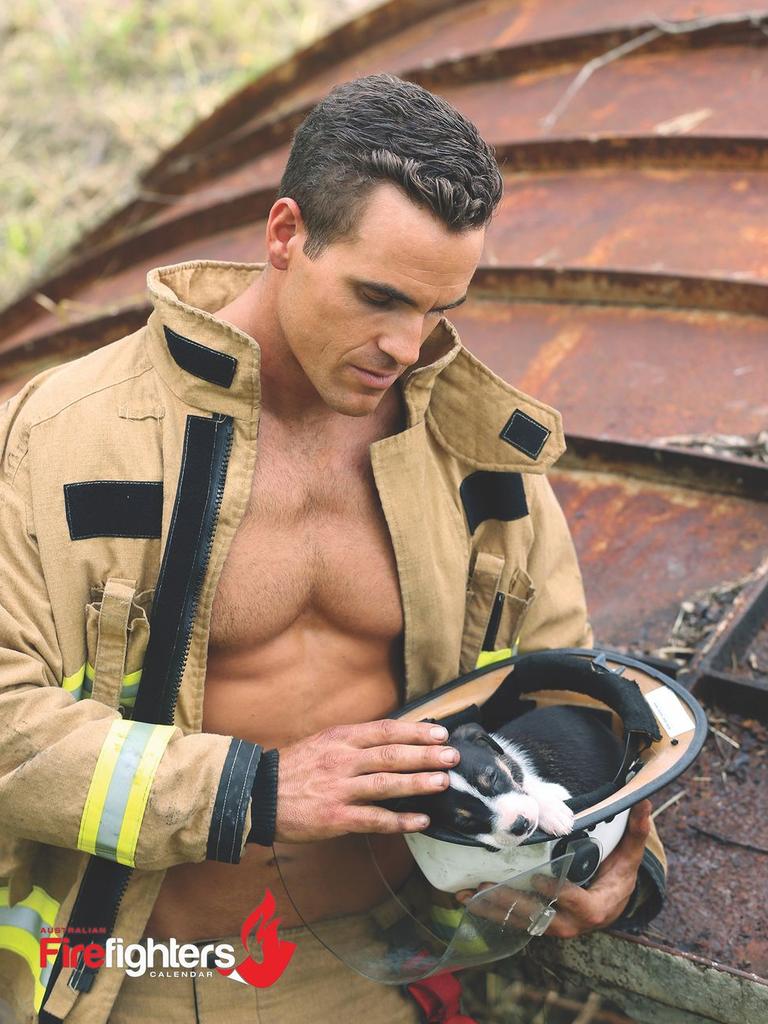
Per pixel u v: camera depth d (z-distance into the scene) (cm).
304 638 218
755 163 414
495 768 207
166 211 540
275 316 203
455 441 224
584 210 427
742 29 457
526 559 237
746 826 255
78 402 204
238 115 556
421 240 178
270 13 835
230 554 207
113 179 698
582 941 240
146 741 192
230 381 197
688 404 354
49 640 200
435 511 222
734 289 374
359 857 221
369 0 831
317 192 183
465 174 178
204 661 205
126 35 821
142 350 210
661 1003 235
